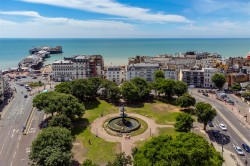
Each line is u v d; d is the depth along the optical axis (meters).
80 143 153.25
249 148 147.75
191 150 99.94
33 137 160.38
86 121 187.88
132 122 184.62
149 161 98.44
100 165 129.25
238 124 187.25
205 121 169.00
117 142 155.00
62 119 154.88
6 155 138.00
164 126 179.75
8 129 172.50
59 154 108.56
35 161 114.62
